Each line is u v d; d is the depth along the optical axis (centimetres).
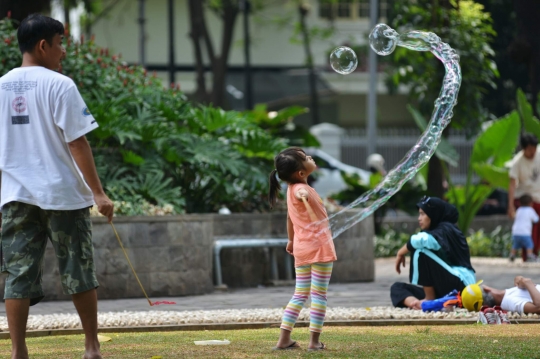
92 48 2323
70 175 871
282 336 982
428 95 3291
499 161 3062
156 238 1814
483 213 4259
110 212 880
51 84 870
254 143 2291
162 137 2119
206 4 5412
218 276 1991
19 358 856
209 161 2156
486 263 2656
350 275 2153
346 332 1163
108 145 2133
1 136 874
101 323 1274
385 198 1084
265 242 2028
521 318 1305
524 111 2992
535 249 2686
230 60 6397
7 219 872
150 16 6284
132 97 2180
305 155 1029
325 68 6369
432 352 929
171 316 1334
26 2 2589
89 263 879
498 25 4894
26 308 864
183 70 6325
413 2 3316
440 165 3275
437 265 1441
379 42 1133
